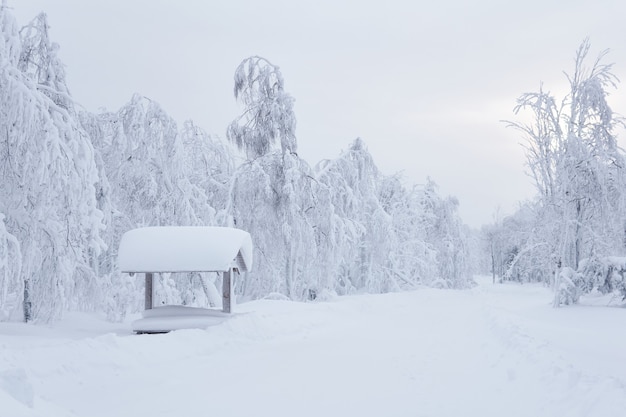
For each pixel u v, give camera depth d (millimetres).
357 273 43625
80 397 8227
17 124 15570
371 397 8125
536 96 29688
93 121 25438
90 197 16688
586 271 27891
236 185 29281
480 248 91062
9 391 5578
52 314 16453
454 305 31625
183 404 7805
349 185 35719
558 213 29281
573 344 13664
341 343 14828
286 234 27984
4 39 16422
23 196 16047
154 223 25234
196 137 32750
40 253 16188
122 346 11273
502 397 7887
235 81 30234
